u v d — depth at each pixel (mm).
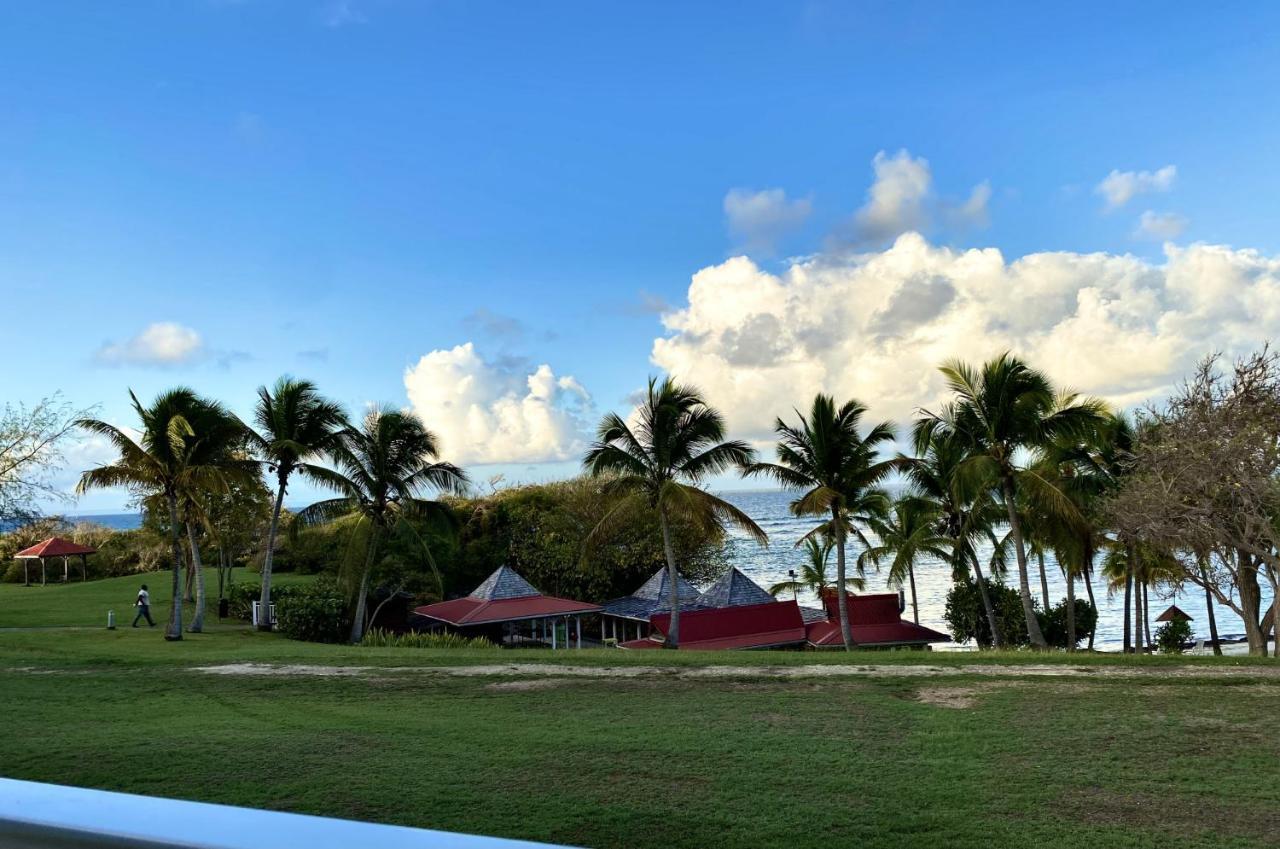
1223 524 23203
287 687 16844
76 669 19344
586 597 52281
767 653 20297
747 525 33312
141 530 53531
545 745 11711
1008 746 11578
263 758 11047
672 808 9109
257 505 43500
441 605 42750
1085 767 10578
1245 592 25281
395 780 10062
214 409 30109
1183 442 23141
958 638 42469
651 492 33906
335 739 12133
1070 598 34656
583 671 18000
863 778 10156
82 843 1234
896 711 13859
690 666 18438
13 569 60219
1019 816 8891
